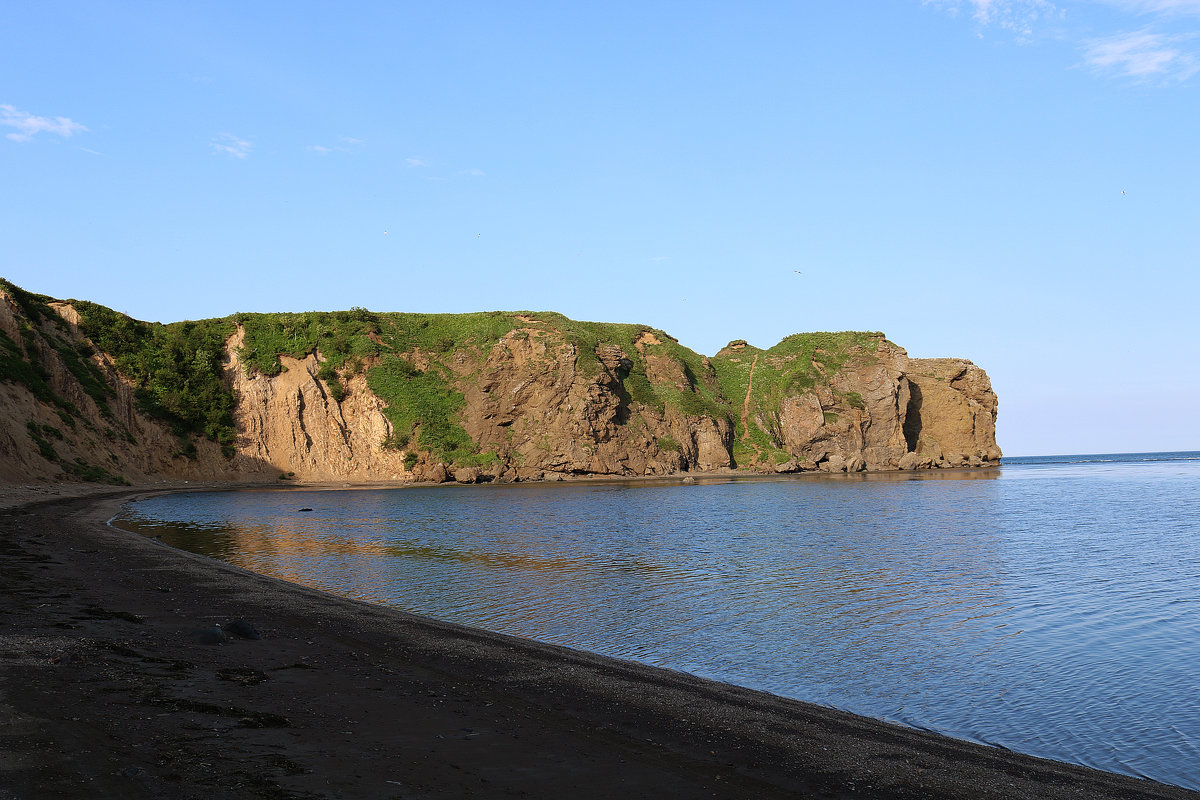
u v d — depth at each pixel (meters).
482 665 14.33
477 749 9.64
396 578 27.36
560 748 9.95
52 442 72.38
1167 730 12.55
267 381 105.25
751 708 12.45
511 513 57.53
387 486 99.38
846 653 17.44
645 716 11.67
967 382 152.62
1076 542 39.69
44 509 45.59
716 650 17.64
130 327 97.56
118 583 21.14
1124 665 16.44
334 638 15.91
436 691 12.37
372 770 8.52
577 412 114.81
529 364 117.50
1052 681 15.29
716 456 131.00
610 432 118.38
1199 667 16.23
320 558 32.22
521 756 9.52
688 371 145.88
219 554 32.94
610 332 141.88
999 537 42.00
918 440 149.25
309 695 11.50
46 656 12.37
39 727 8.73
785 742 10.81
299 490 89.38
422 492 86.25
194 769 7.94
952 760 10.46
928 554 34.84
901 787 9.36
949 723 12.84
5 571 21.91
